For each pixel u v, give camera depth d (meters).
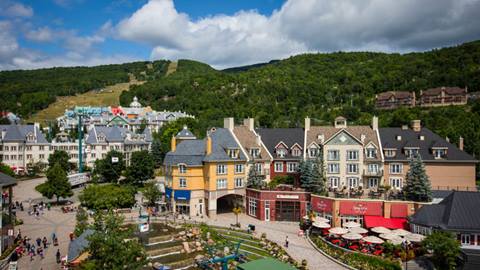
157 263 49.59
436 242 48.94
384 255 53.19
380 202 65.94
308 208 73.88
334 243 58.97
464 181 77.00
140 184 115.19
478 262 48.06
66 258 47.94
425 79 196.38
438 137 81.25
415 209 64.00
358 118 160.00
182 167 78.25
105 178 121.44
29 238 63.19
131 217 73.62
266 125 158.38
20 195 105.25
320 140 84.81
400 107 170.88
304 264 50.91
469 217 55.38
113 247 36.31
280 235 65.50
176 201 78.75
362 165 78.81
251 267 43.41
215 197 77.19
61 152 138.12
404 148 79.12
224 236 63.31
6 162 143.00
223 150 79.81
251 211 78.69
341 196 69.38
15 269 47.19
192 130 164.12
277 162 85.62
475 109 142.38
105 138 151.75
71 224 72.75
